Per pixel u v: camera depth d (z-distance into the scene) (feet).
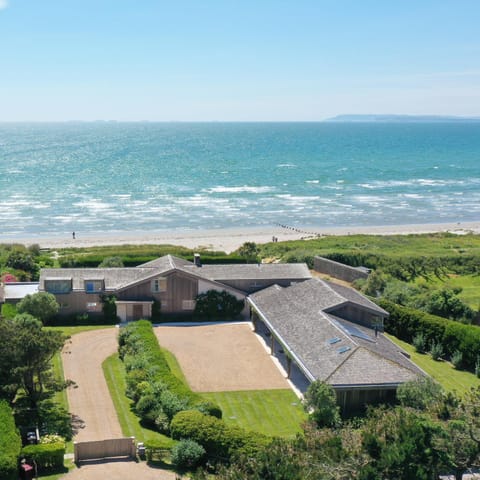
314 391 122.11
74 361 158.40
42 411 125.70
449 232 367.25
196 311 196.44
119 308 192.54
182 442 106.63
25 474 99.55
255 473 77.61
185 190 503.61
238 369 156.46
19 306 178.09
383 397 128.88
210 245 320.29
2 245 264.11
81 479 100.58
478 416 93.15
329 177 614.75
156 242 326.85
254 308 182.80
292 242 310.04
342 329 146.41
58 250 289.74
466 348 161.48
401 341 180.65
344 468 78.79
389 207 459.73
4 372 121.08
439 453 83.35
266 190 516.32
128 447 109.40
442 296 191.11
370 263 257.75
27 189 493.36
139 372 137.49
